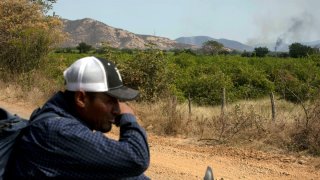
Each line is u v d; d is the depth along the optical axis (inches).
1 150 103.6
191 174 343.3
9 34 944.9
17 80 862.5
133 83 711.1
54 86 778.8
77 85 106.7
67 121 104.6
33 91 757.9
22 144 105.0
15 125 104.5
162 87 712.4
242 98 951.0
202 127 485.7
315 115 428.8
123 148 104.2
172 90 736.3
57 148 102.4
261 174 348.8
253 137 445.4
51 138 102.7
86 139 103.0
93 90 106.4
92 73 106.7
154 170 349.7
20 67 920.3
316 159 382.9
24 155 104.8
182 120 508.7
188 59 1610.5
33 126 105.1
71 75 107.7
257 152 412.5
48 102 109.7
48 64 939.3
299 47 2613.2
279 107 615.2
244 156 402.6
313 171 356.2
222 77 954.1
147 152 107.6
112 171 104.1
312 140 409.7
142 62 713.6
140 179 117.5
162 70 717.9
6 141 104.0
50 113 106.7
